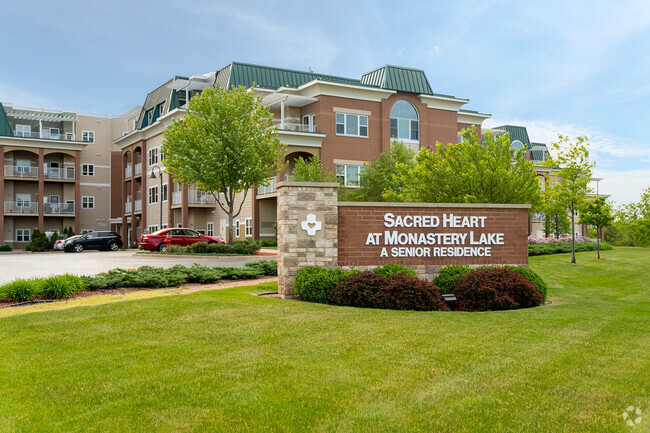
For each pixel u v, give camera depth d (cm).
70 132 5703
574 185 2683
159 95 4862
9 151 5197
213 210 4584
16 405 587
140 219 5409
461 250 1455
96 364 727
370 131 4222
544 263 2609
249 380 663
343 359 749
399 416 557
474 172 2167
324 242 1349
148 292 1352
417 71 4481
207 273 1571
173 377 674
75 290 1305
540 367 714
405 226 1417
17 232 5256
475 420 547
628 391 627
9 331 912
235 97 3141
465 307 1240
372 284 1210
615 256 2997
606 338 883
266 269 1811
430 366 717
